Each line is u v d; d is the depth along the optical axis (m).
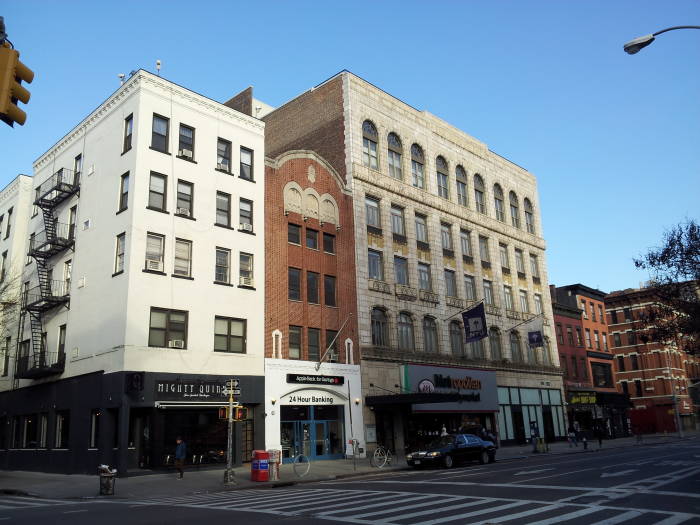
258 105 50.00
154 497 19.20
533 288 56.53
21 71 8.80
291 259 34.62
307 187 36.72
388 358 38.41
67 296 31.53
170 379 27.20
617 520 11.32
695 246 29.45
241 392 29.88
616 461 26.77
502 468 25.81
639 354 76.12
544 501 14.11
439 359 42.28
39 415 32.62
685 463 24.16
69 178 34.16
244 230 32.22
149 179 28.86
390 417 38.16
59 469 29.39
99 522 12.38
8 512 14.77
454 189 49.09
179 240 29.45
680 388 75.44
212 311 29.75
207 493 20.19
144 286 27.39
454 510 12.98
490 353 48.22
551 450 41.09
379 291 39.50
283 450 31.66
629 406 66.19
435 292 44.06
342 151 40.81
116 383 26.14
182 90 31.14
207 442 28.42
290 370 32.50
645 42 14.39
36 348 33.50
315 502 15.37
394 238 42.09
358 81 42.50
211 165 31.62
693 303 30.05
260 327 31.70
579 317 64.88
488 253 51.59
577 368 61.69
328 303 36.34
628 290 79.00
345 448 34.56
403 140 45.09
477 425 43.44
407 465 29.92
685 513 11.95
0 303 34.75
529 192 59.78
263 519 12.36
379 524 11.36
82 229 31.69
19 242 39.19
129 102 30.11
